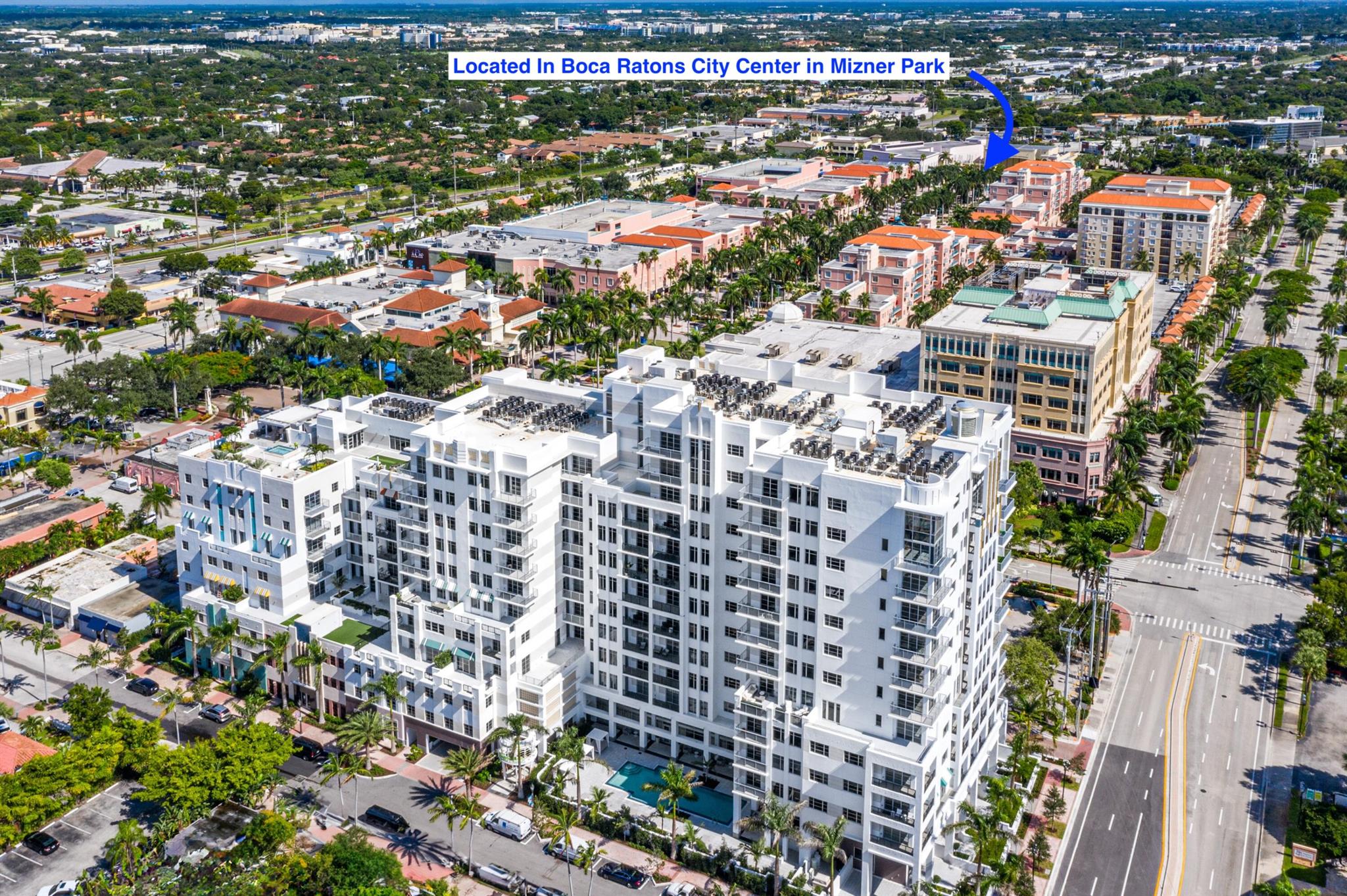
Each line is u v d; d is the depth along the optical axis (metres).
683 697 175.00
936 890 148.62
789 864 159.62
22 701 195.12
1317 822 162.00
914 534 145.75
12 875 156.75
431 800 172.12
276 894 150.62
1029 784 173.50
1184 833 166.00
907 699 150.75
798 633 159.12
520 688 175.62
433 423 192.00
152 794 162.38
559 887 155.50
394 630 184.12
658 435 168.25
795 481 154.38
